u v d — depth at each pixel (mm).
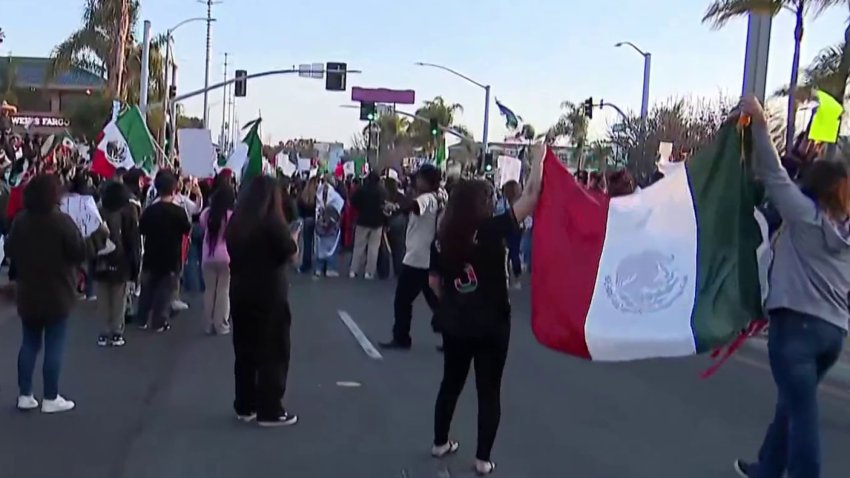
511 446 7148
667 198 5848
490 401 6375
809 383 5145
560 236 5906
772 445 5848
